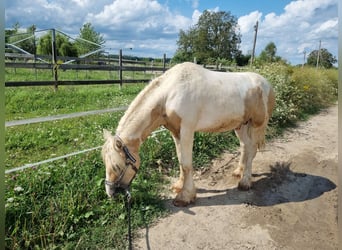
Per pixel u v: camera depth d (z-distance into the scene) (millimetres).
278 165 4492
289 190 3682
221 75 3291
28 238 2434
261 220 2990
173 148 4434
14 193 2809
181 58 44750
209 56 52844
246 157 3697
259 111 3459
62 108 7320
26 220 2590
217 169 4285
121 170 2678
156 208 3131
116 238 2648
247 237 2725
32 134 5039
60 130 5289
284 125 6988
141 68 11492
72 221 2729
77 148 4406
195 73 3053
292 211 3178
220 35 54875
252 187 3707
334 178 4078
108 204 3057
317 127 7168
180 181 3465
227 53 55406
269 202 3359
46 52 25500
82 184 3182
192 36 56312
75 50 26094
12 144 4496
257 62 10961
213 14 55000
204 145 4801
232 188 3670
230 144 5305
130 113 2869
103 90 9953
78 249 2467
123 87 10812
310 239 2707
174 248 2561
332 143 5820
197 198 3412
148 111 2871
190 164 3170
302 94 8680
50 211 2699
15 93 8266
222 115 3152
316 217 3074
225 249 2561
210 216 3043
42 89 9672
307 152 5176
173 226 2867
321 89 10820
